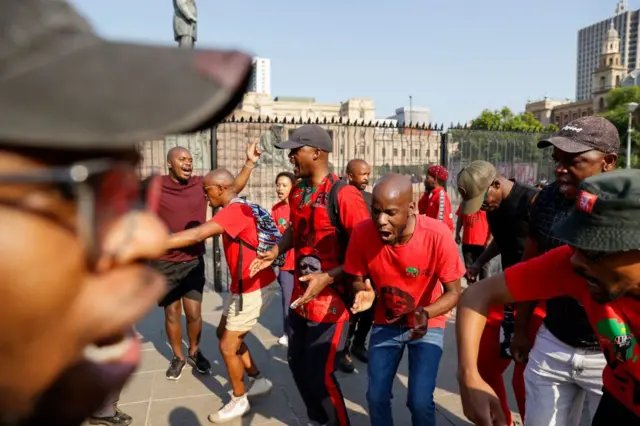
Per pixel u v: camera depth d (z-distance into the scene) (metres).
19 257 0.45
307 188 3.09
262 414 3.60
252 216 3.35
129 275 0.59
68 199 0.49
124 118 0.46
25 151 0.46
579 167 2.36
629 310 1.49
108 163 0.52
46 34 0.47
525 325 2.74
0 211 0.45
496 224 3.20
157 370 4.39
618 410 1.72
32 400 0.52
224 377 4.25
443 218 6.13
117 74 0.49
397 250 2.45
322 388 2.89
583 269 1.37
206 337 5.20
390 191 2.28
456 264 2.43
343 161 9.94
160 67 0.52
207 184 3.51
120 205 0.58
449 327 5.35
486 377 2.96
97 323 0.54
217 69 0.55
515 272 1.69
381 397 2.58
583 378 2.24
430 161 10.46
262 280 3.47
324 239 3.00
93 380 0.60
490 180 3.03
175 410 3.67
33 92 0.44
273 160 10.91
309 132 3.02
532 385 2.42
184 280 4.21
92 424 3.30
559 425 2.33
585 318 2.18
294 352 3.16
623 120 41.50
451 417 3.54
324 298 2.88
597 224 1.25
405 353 4.72
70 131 0.44
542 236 2.58
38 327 0.48
